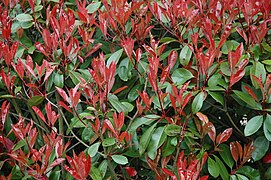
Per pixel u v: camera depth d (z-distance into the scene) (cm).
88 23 203
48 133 200
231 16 197
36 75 196
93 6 212
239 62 183
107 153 181
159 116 180
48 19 204
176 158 181
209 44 188
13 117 217
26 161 175
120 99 205
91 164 179
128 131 182
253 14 193
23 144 184
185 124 179
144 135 179
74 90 175
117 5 201
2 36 202
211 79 183
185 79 186
